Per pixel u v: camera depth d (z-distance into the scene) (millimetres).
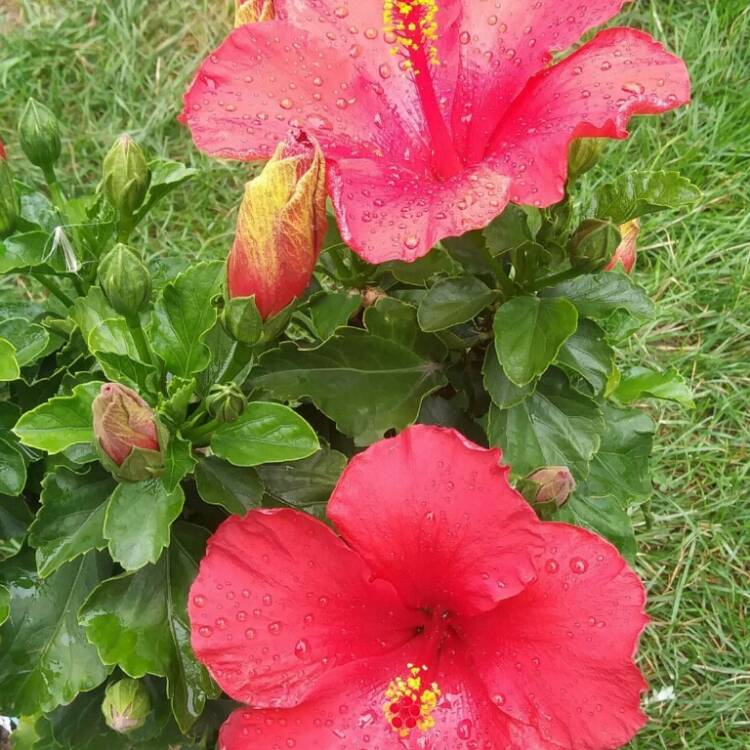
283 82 335
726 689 593
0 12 851
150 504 325
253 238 313
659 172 371
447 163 340
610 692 303
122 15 823
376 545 312
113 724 363
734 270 712
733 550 628
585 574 307
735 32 805
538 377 361
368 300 406
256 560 315
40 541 338
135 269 332
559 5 340
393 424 367
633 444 422
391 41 344
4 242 376
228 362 364
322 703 319
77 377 374
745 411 683
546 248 361
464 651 330
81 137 767
